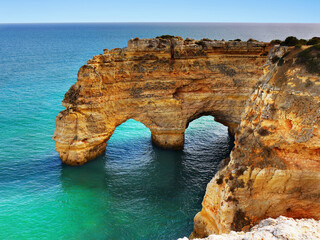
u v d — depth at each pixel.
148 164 42.09
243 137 24.23
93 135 41.06
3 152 43.31
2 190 34.12
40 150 44.84
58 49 196.50
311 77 21.23
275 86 22.75
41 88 82.19
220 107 47.16
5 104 65.81
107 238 27.38
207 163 42.62
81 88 39.00
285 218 17.67
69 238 27.20
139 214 30.97
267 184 22.42
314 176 21.45
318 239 14.03
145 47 41.72
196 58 44.12
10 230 27.78
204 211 26.11
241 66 44.66
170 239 27.31
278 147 22.34
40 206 31.70
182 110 45.50
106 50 42.06
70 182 36.78
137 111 44.16
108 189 35.56
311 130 20.67
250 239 14.17
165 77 43.81
